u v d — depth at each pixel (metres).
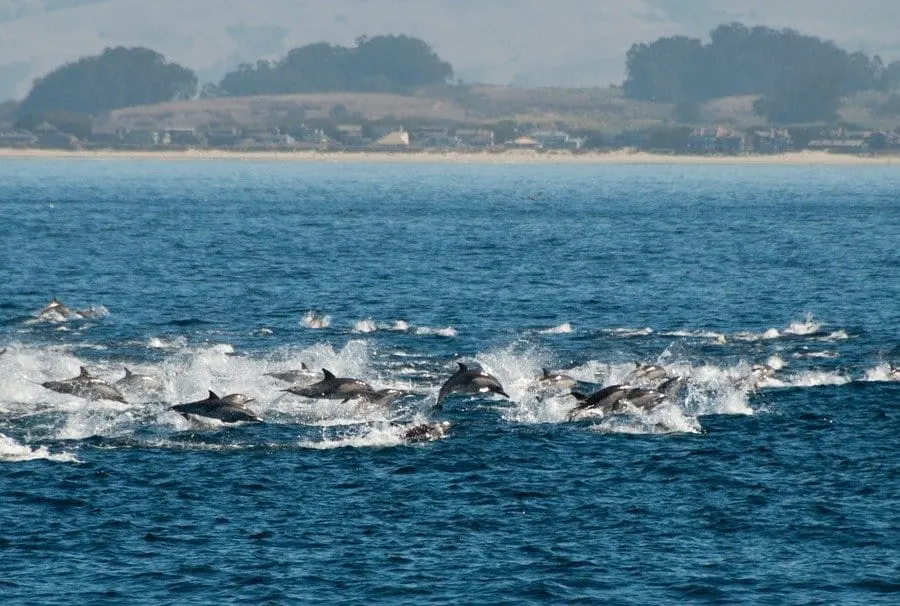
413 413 135.50
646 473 113.00
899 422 130.75
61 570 90.00
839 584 88.12
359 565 91.25
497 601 85.56
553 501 105.38
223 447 121.12
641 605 84.94
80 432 126.00
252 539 96.38
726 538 96.88
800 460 116.94
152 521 100.00
